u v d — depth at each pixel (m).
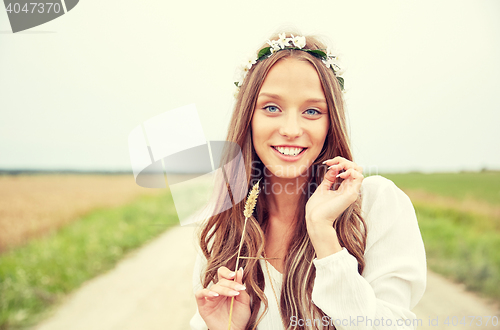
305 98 0.90
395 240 0.94
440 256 5.59
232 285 0.91
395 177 12.12
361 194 1.07
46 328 3.55
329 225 0.88
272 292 1.02
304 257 1.01
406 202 1.00
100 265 5.78
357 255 0.95
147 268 5.61
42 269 5.29
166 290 4.54
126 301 4.22
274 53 0.96
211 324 0.97
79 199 13.41
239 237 1.11
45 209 11.30
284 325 0.97
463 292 4.04
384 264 0.93
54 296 4.39
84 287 4.79
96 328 3.49
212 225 1.18
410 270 0.89
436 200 9.74
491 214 8.30
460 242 6.15
